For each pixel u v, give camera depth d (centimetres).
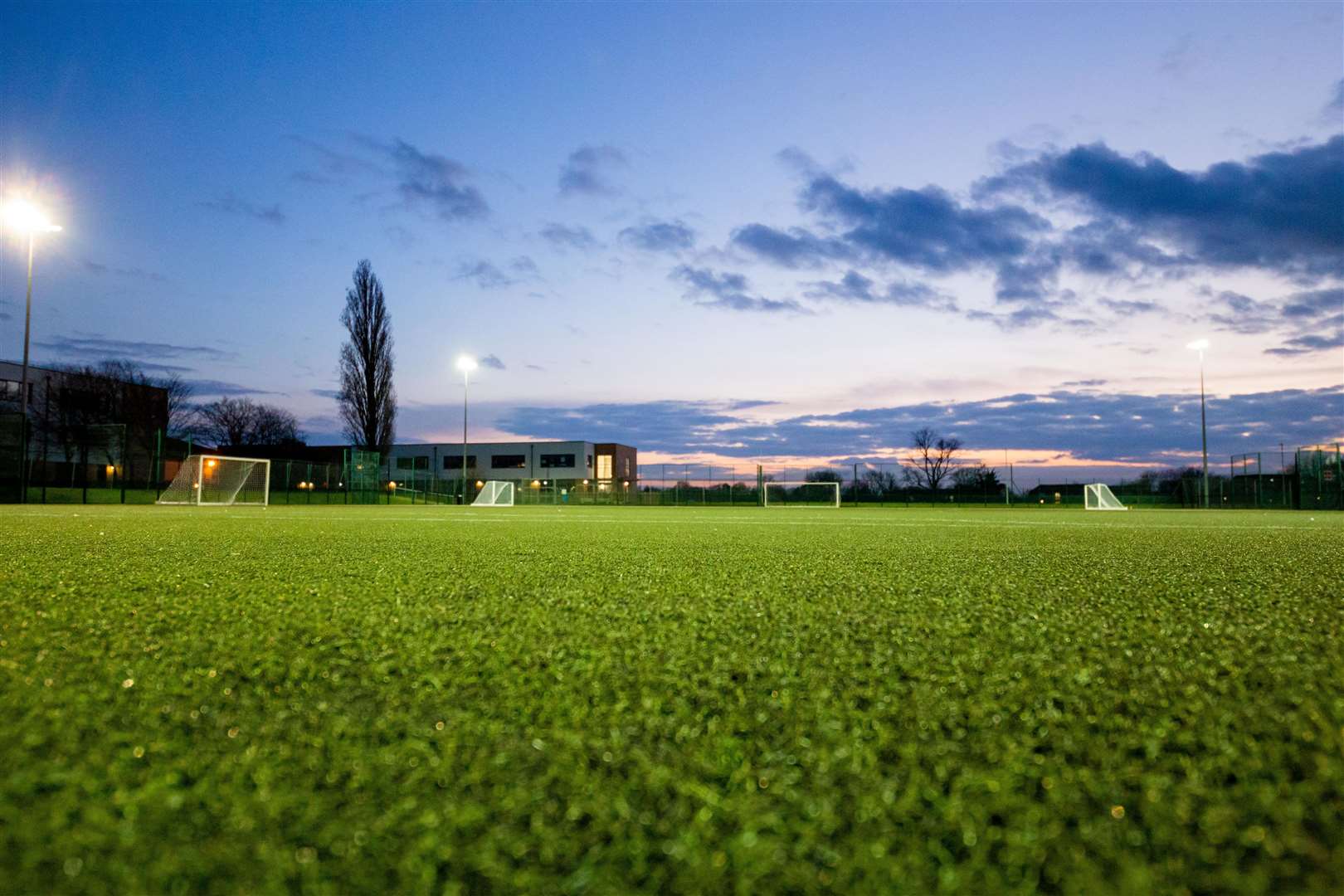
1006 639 240
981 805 110
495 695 170
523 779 119
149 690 170
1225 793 113
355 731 142
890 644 232
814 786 117
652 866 92
